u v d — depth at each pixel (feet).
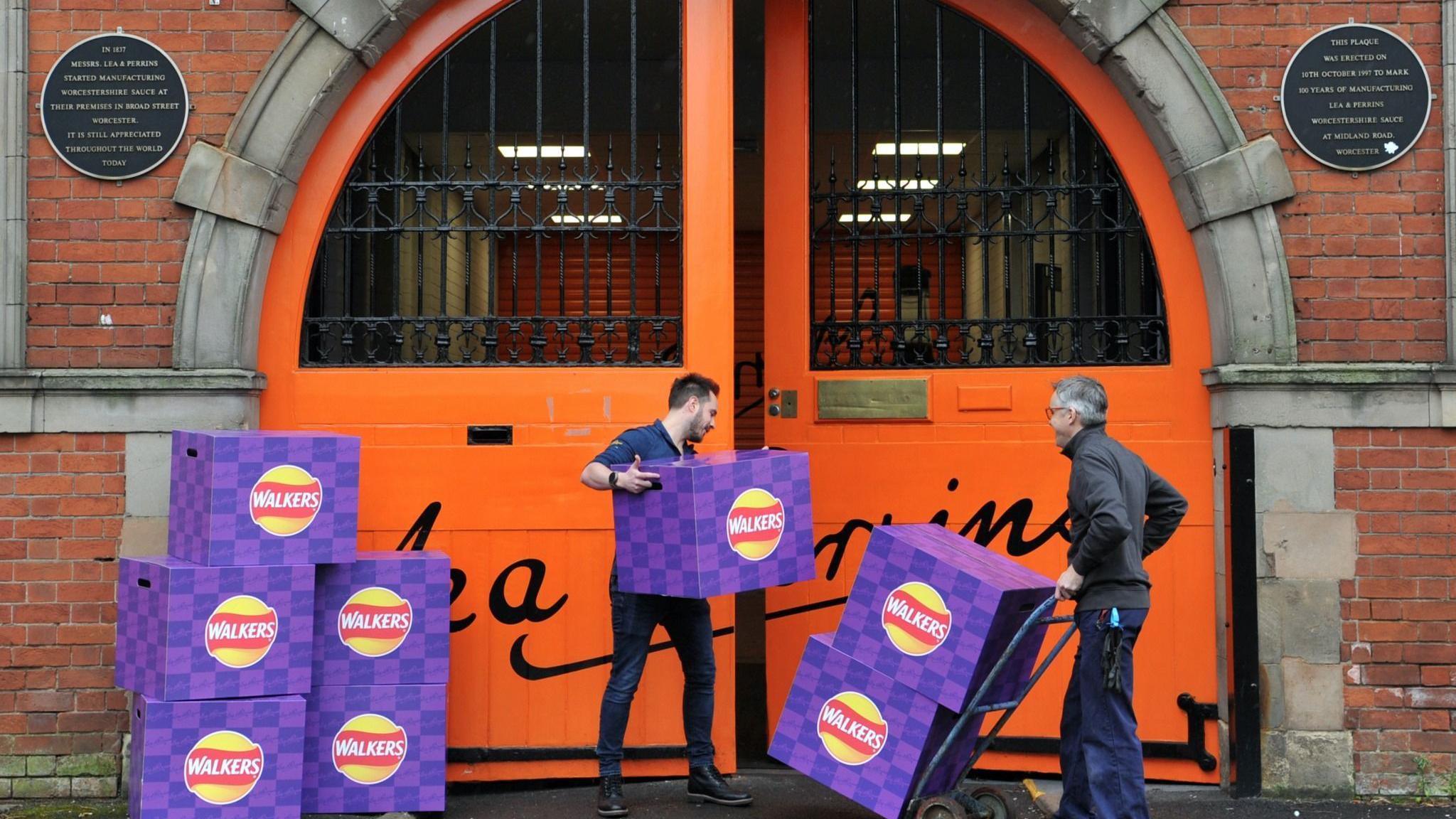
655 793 16.55
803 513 14.82
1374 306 16.47
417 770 15.10
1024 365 17.60
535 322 17.46
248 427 16.63
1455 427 16.16
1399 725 16.19
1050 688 17.24
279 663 14.17
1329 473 16.29
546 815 15.67
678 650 15.96
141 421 16.28
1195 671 16.97
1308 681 16.26
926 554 13.88
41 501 16.24
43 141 16.52
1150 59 16.85
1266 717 16.31
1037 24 17.80
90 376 16.17
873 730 13.98
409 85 17.66
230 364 16.47
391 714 15.05
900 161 18.01
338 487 14.57
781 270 18.01
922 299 18.06
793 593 17.78
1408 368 16.17
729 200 17.46
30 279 16.46
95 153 16.48
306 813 14.89
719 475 14.23
